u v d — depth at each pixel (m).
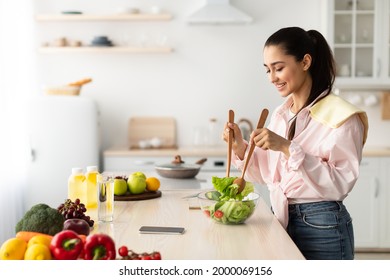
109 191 1.75
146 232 1.60
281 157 1.91
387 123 4.77
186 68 4.72
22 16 4.13
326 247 1.78
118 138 4.75
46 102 4.07
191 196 2.23
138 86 4.73
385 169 4.24
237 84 4.73
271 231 1.62
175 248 1.43
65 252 1.18
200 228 1.67
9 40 3.76
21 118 4.05
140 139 4.72
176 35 4.69
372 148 4.54
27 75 4.26
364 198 4.25
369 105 4.71
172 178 2.75
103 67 4.71
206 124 4.76
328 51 1.90
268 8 4.67
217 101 4.74
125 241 1.50
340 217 1.78
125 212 1.92
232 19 4.32
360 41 4.39
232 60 4.71
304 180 1.70
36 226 1.43
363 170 4.24
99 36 4.49
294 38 1.80
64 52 4.61
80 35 4.67
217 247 1.44
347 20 4.38
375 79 4.40
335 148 1.72
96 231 1.62
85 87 4.72
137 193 2.19
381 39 4.37
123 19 4.52
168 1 4.66
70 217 1.61
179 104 4.74
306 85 1.90
